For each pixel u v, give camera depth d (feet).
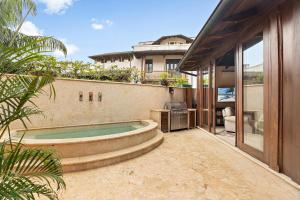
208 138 19.15
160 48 53.52
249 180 9.39
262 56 11.91
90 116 19.75
